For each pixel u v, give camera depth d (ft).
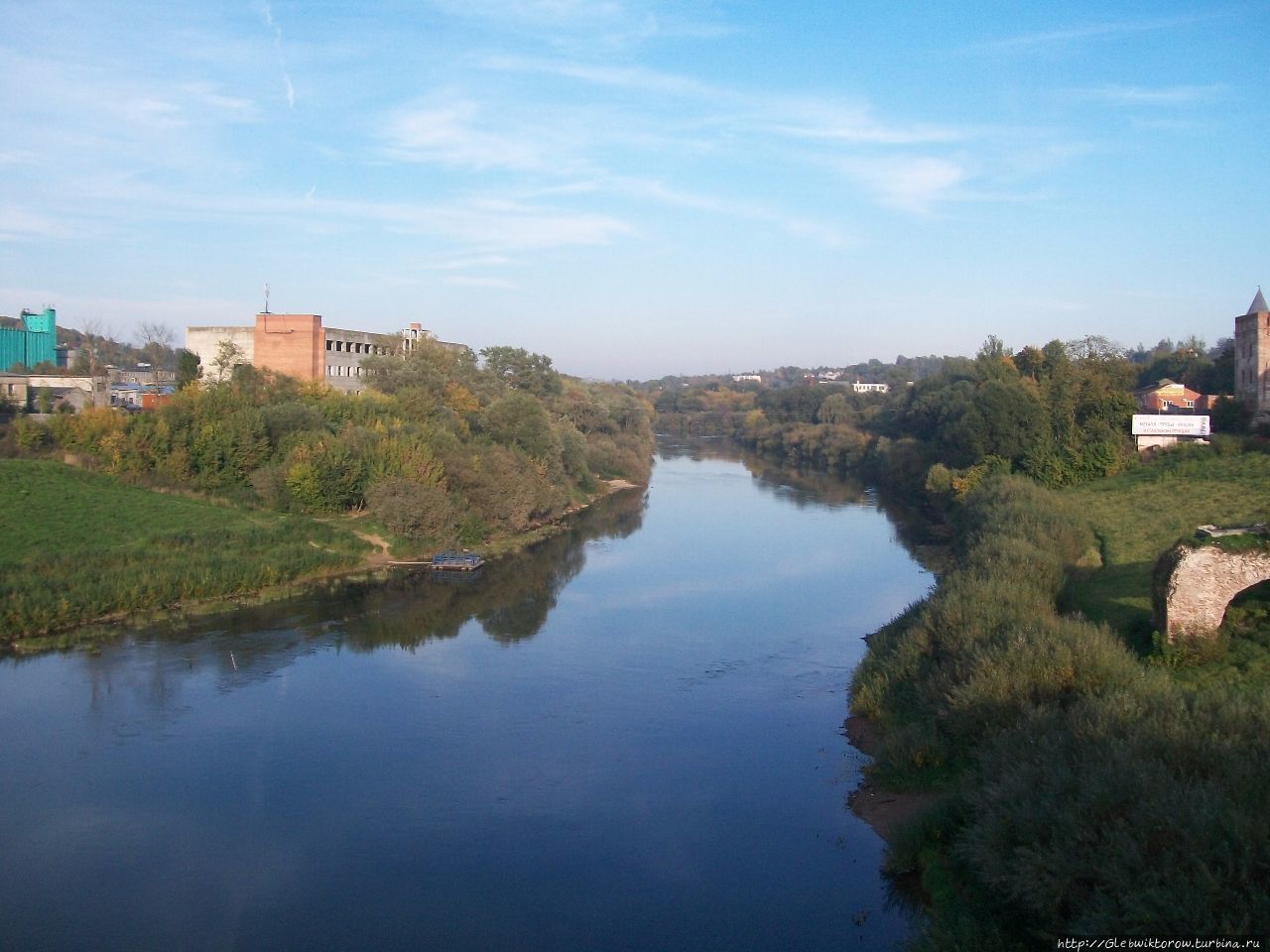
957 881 68.49
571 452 318.04
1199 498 187.11
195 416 212.23
